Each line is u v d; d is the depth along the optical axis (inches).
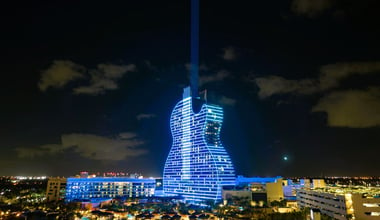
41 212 7632.9
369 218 6791.3
